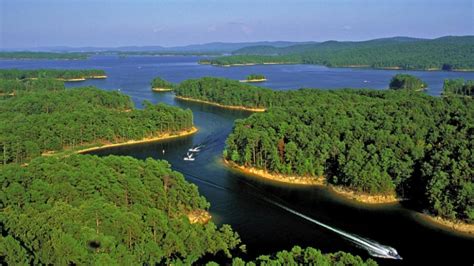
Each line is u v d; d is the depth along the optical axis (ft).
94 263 266.57
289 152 531.91
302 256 281.54
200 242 322.96
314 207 449.06
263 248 360.28
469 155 445.78
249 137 558.97
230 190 496.23
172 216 389.19
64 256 275.80
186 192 413.80
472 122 574.15
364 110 654.12
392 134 532.32
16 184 360.69
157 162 430.61
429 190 429.38
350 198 471.62
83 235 291.17
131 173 400.26
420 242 376.48
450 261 346.54
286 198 472.85
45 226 301.02
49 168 394.32
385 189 465.88
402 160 485.15
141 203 375.25
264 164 553.64
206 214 423.23
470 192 401.90
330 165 522.06
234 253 346.74
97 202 335.26
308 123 618.85
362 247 366.63
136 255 292.81
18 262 264.72
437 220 417.08
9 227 309.83
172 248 310.45
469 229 396.78
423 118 602.44
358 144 516.73
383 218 423.64
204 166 583.17
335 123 577.84
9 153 591.37
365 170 469.57
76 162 414.00
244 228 399.24
